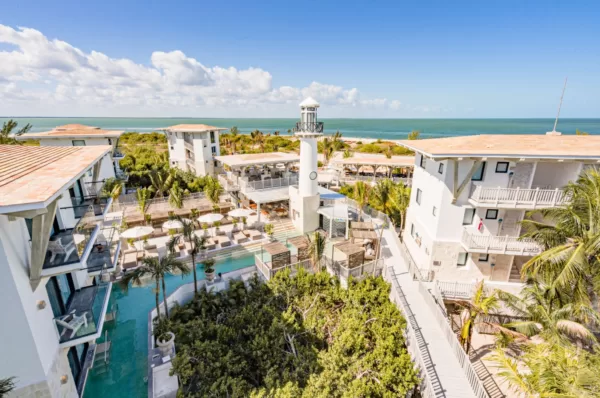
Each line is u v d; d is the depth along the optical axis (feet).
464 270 64.54
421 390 43.24
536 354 37.68
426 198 70.59
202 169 156.46
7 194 25.79
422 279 66.13
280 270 63.93
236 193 114.32
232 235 91.35
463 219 62.75
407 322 51.96
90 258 47.85
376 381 40.91
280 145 293.64
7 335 28.94
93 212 51.34
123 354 49.83
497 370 48.57
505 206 57.31
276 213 106.83
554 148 56.24
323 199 100.99
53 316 36.11
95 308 42.78
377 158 178.60
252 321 52.44
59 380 34.65
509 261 63.10
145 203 104.12
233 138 249.96
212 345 45.83
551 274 43.86
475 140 63.72
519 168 59.31
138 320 58.23
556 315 41.50
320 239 62.85
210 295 62.49
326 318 53.62
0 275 27.76
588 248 39.50
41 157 43.45
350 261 65.21
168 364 44.24
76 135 117.50
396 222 100.89
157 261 53.26
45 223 30.73
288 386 36.24
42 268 32.30
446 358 45.73
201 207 105.91
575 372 31.12
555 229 46.32
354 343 45.55
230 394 39.47
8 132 110.83
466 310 50.47
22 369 30.12
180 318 56.49
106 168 111.24
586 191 44.47
